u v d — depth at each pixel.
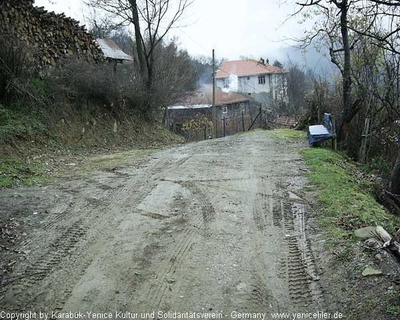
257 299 4.13
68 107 13.18
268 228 5.88
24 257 5.02
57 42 14.17
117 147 13.71
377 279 4.20
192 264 4.84
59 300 4.14
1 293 4.25
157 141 16.33
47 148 11.06
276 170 9.17
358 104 12.60
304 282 4.41
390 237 4.59
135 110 17.00
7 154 9.59
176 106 36.22
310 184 7.94
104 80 14.80
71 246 5.33
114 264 4.85
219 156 11.16
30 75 11.69
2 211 6.39
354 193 7.32
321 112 16.84
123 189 7.79
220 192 7.58
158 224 6.05
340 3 11.70
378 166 11.22
